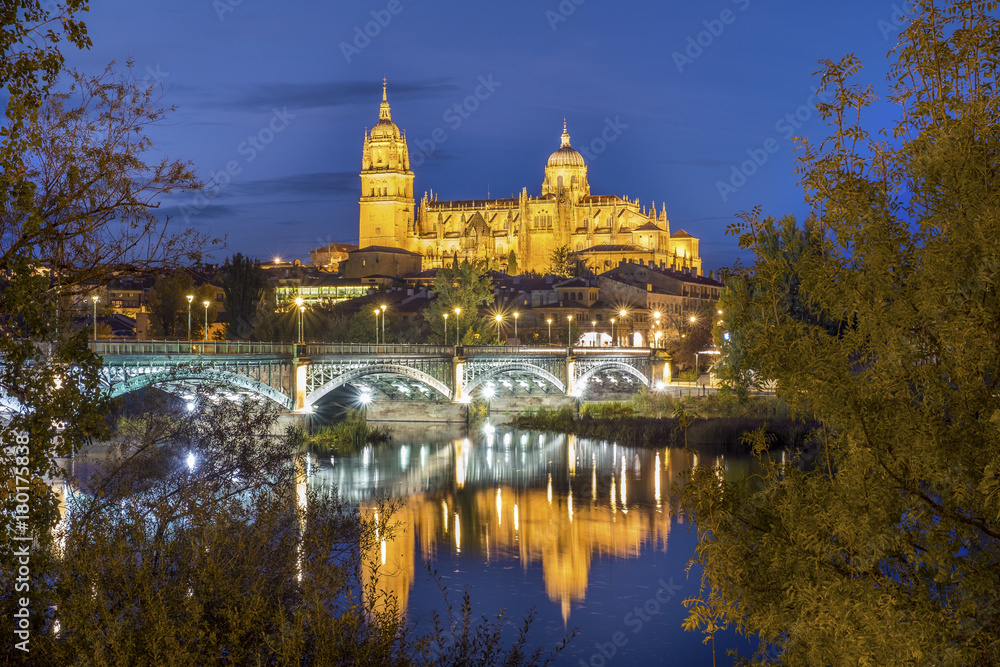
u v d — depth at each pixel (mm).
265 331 148250
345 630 21281
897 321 16953
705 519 19672
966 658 15883
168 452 28578
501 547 59156
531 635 42719
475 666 26188
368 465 91250
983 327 15805
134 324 153875
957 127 17219
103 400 20672
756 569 18859
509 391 147375
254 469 29422
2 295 19156
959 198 16828
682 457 97062
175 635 19250
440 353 120500
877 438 16922
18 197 18359
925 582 17172
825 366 17562
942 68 18078
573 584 51125
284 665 19406
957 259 16328
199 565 21234
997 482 14906
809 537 17531
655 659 40062
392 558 55781
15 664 18891
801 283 18922
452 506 72250
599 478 85312
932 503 16703
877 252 17422
